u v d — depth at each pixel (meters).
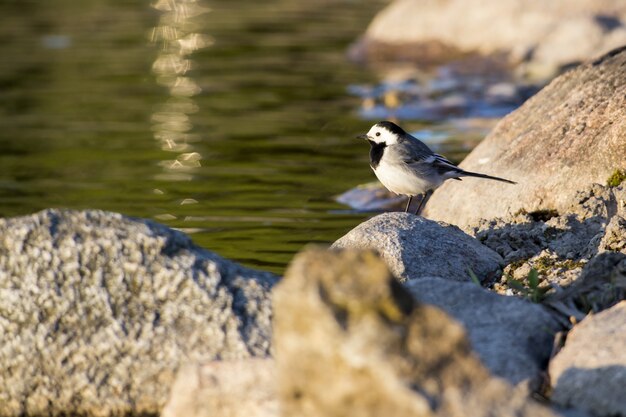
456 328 6.46
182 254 8.55
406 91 25.55
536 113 14.14
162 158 19.41
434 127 21.56
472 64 29.05
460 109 23.38
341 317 6.41
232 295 8.39
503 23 29.62
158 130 21.80
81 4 41.22
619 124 12.12
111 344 8.22
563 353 7.82
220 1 42.75
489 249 11.21
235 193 16.88
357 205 16.12
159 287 8.38
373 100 24.64
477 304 8.62
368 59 30.62
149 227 8.60
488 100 24.20
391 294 6.53
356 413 6.30
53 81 27.09
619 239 10.38
